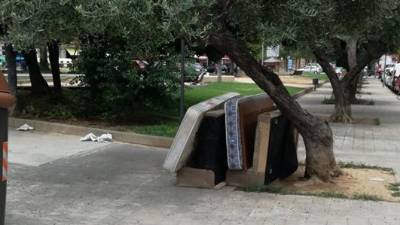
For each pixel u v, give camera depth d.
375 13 7.80
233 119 7.60
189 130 7.50
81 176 8.41
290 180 8.41
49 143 11.20
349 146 12.09
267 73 7.91
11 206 6.71
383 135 14.03
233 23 7.21
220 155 7.86
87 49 13.02
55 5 6.00
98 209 6.68
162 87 13.15
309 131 8.10
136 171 8.82
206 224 6.16
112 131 11.95
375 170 9.21
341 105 16.94
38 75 16.77
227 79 40.19
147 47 9.05
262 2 6.89
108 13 5.56
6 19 6.38
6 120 5.32
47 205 6.81
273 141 7.84
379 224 6.22
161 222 6.20
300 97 28.02
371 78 64.81
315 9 6.70
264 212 6.64
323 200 7.21
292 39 6.84
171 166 7.43
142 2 5.57
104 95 13.32
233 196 7.35
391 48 15.95
